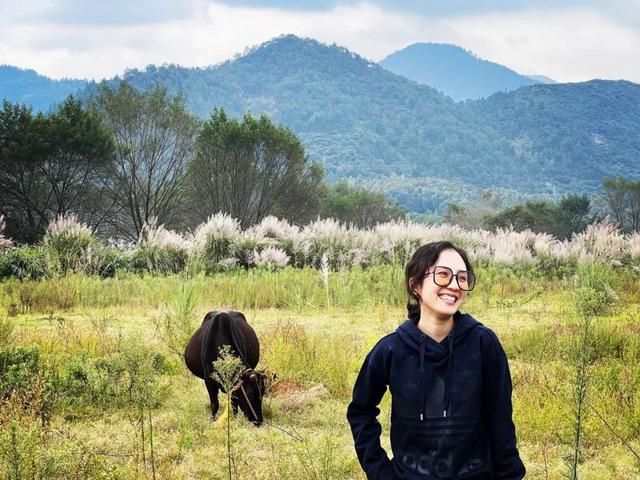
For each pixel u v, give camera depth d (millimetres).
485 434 3164
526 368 9438
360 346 10773
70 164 34156
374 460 3256
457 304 3176
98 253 21484
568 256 23391
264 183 41250
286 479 5777
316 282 18031
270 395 8156
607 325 11312
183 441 6789
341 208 66938
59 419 7465
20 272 19469
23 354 8820
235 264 22547
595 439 7008
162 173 40344
